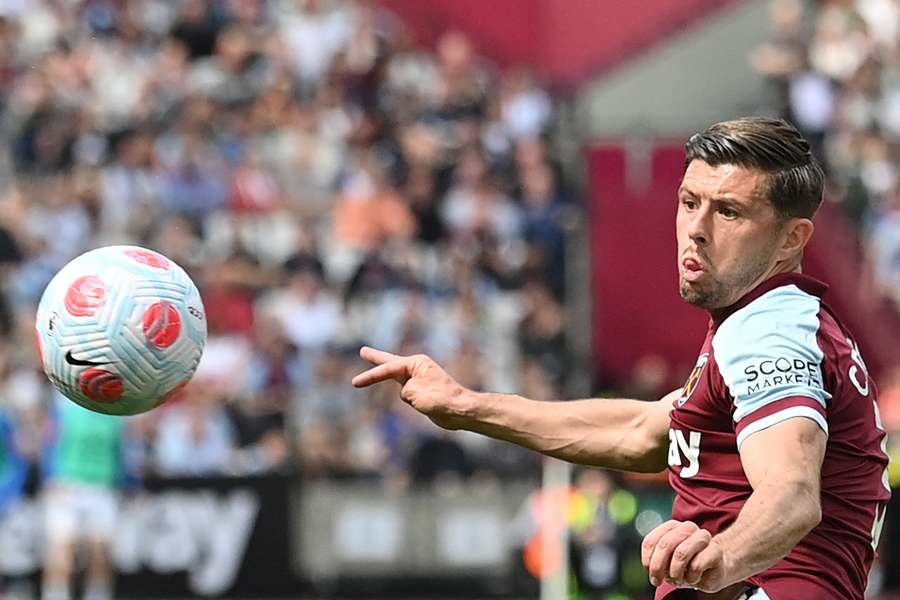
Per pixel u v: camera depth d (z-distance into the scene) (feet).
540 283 202.18
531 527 154.92
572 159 212.23
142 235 210.59
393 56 238.07
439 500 157.99
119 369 53.01
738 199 44.14
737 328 43.88
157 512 160.15
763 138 44.34
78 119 225.76
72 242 208.85
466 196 217.15
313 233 212.43
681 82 209.36
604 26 192.54
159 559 159.53
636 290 182.29
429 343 198.29
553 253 209.46
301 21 241.76
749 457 41.60
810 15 231.09
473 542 156.66
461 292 204.33
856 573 44.73
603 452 51.70
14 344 193.06
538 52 198.90
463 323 200.75
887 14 234.99
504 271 208.95
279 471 170.60
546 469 154.20
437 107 230.07
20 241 206.18
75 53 235.40
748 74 212.23
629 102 209.15
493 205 215.92
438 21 233.35
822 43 227.61
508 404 52.16
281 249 213.87
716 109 209.87
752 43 213.87
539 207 212.64
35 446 175.42
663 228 182.91
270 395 187.52
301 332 198.90
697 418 44.98
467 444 176.76
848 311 192.03
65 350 53.16
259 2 245.65
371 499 158.71
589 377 179.83
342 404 185.26
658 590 46.50
